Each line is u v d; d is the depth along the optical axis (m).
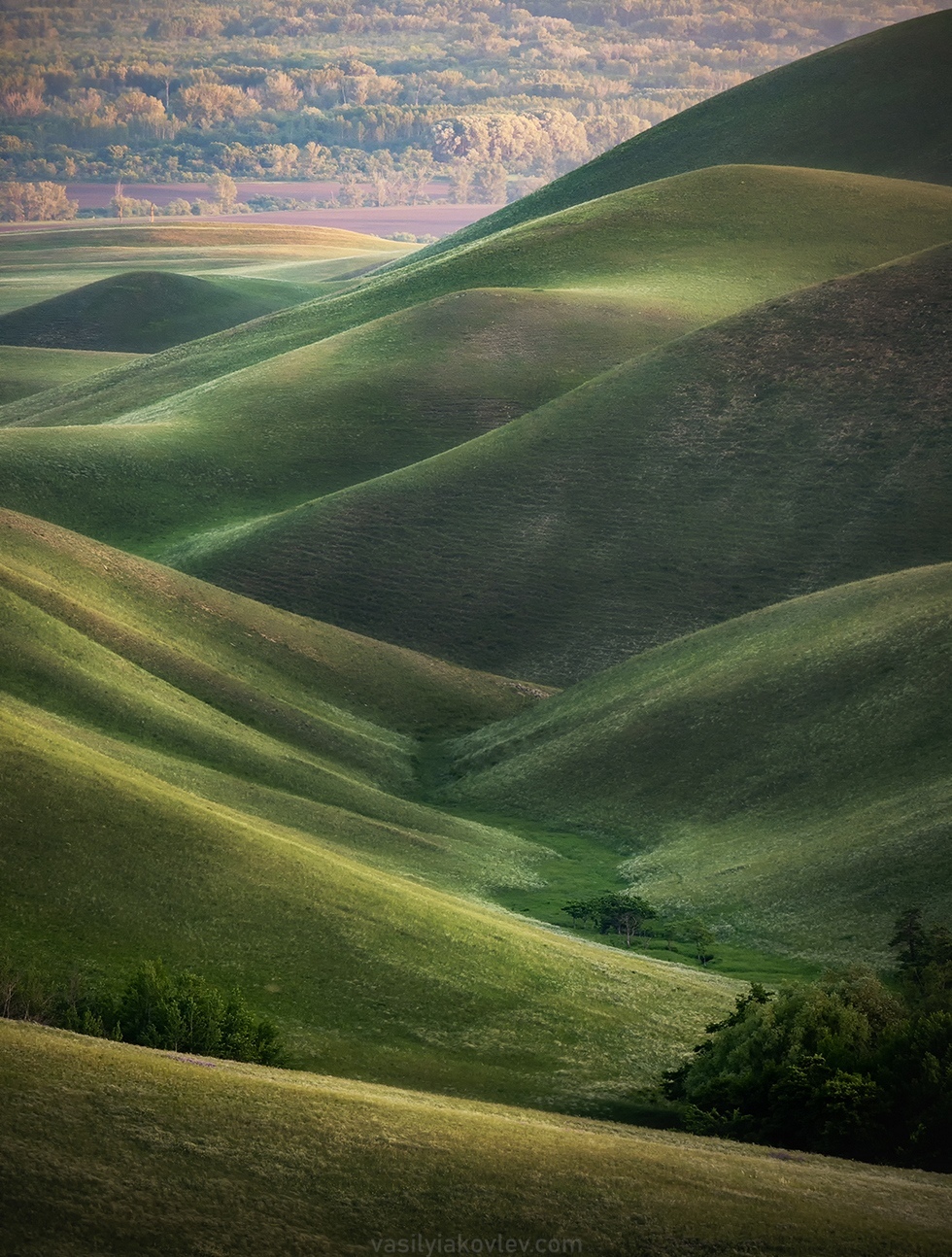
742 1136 131.25
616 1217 93.88
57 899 158.75
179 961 155.00
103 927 156.62
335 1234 88.56
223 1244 85.44
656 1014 167.75
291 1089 105.62
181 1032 131.25
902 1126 130.62
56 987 141.00
